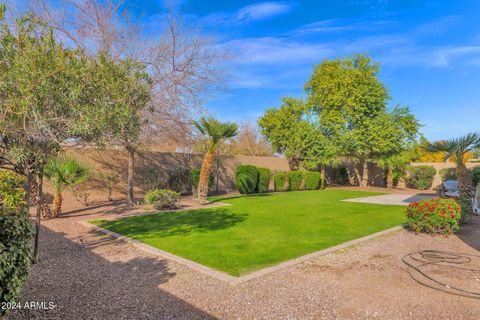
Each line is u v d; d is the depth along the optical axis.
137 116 4.39
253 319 3.14
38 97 3.44
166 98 10.38
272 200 12.95
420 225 6.89
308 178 18.86
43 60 3.39
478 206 10.65
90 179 11.37
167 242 5.95
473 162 19.17
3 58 3.39
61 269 4.45
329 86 19.30
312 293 3.75
